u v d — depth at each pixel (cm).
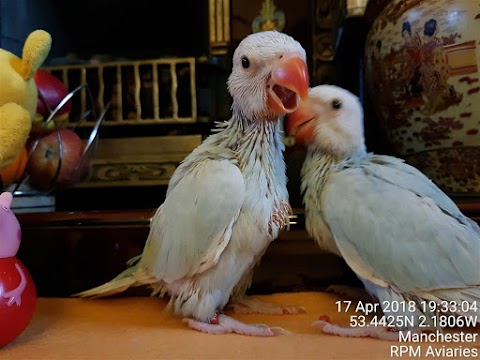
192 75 73
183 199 40
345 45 72
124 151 73
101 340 39
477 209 49
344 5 65
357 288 52
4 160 41
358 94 75
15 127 40
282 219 42
